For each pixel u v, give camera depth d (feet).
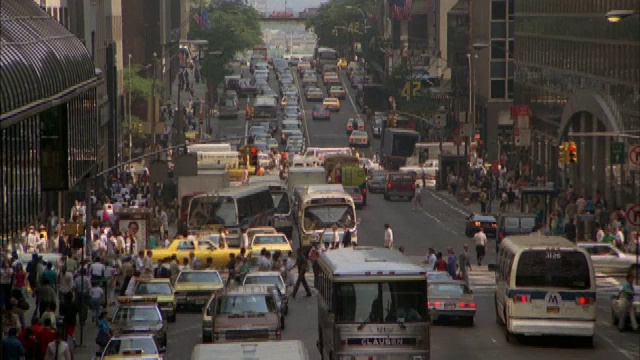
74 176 423.64
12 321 323.98
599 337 366.84
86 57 445.78
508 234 593.83
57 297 418.72
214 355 216.74
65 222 570.05
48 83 358.43
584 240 601.62
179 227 604.08
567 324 340.80
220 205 606.55
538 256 341.82
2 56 319.06
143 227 563.89
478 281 500.74
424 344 289.94
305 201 584.40
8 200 325.62
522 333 343.05
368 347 289.12
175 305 407.64
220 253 506.07
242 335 322.75
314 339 367.66
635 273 491.72
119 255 469.16
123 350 294.46
